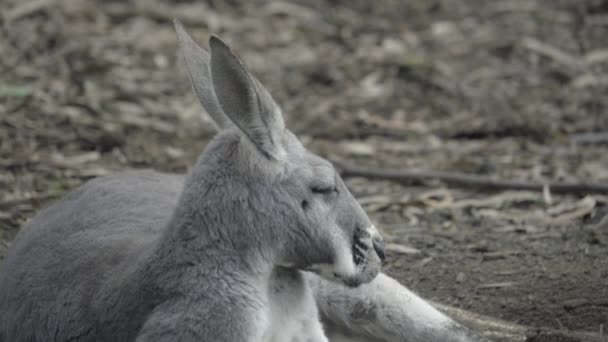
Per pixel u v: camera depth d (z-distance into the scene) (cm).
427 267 1945
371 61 3462
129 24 3559
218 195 1339
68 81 3028
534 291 1812
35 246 1511
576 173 2525
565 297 1778
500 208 2270
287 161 1357
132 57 3288
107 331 1343
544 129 2888
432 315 1593
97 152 2536
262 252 1346
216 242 1329
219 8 3809
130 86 3059
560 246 2011
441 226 2172
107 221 1514
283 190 1347
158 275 1318
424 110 3097
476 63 3488
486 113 3055
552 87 3281
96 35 3406
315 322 1427
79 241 1470
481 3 4059
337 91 3241
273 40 3603
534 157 2678
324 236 1355
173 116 2880
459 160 2636
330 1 4009
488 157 2686
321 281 1599
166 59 3309
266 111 1327
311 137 2859
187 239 1327
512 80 3344
